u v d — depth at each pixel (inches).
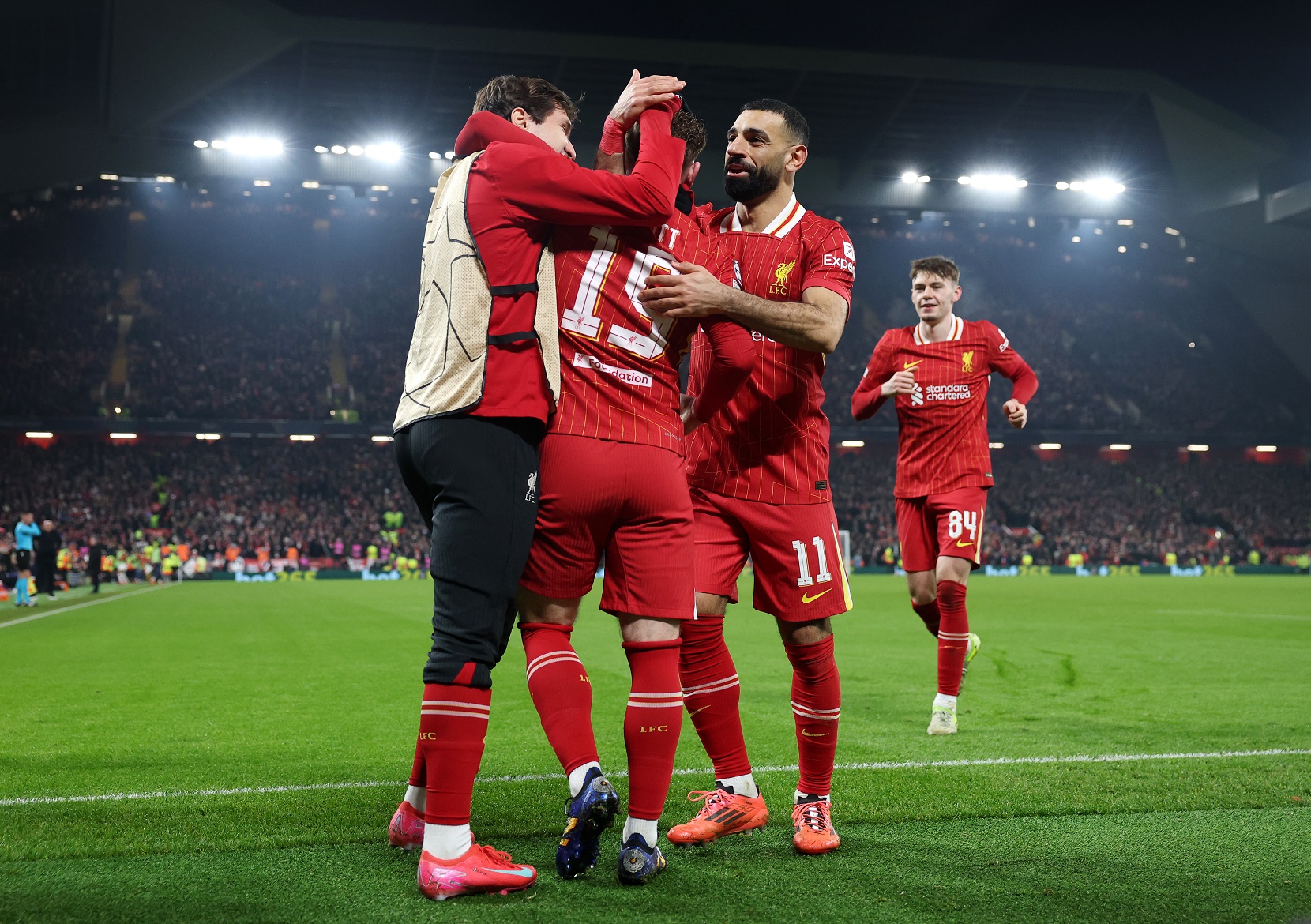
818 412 120.2
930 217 1601.9
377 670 292.4
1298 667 293.3
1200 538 1536.7
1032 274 1857.8
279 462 1469.0
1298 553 1510.8
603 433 95.7
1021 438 1556.3
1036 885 92.9
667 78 101.0
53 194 1528.1
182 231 1649.9
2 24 1095.6
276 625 470.6
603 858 103.0
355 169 1338.6
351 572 1227.9
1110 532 1542.8
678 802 129.3
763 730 185.9
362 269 1695.4
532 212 92.6
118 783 140.2
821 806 109.7
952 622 184.9
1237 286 1770.4
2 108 1149.1
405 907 86.3
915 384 195.8
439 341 93.2
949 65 1248.2
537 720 198.1
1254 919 83.2
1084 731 185.8
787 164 118.9
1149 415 1648.6
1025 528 1551.4
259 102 1259.8
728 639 401.4
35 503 1294.3
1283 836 110.6
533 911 85.2
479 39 1151.6
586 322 96.9
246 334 1546.5
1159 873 96.4
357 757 161.2
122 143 1234.0
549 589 99.1
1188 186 1441.9
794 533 115.0
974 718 201.9
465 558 91.0
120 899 88.4
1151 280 1887.3
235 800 128.8
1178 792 131.8
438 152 1359.5
